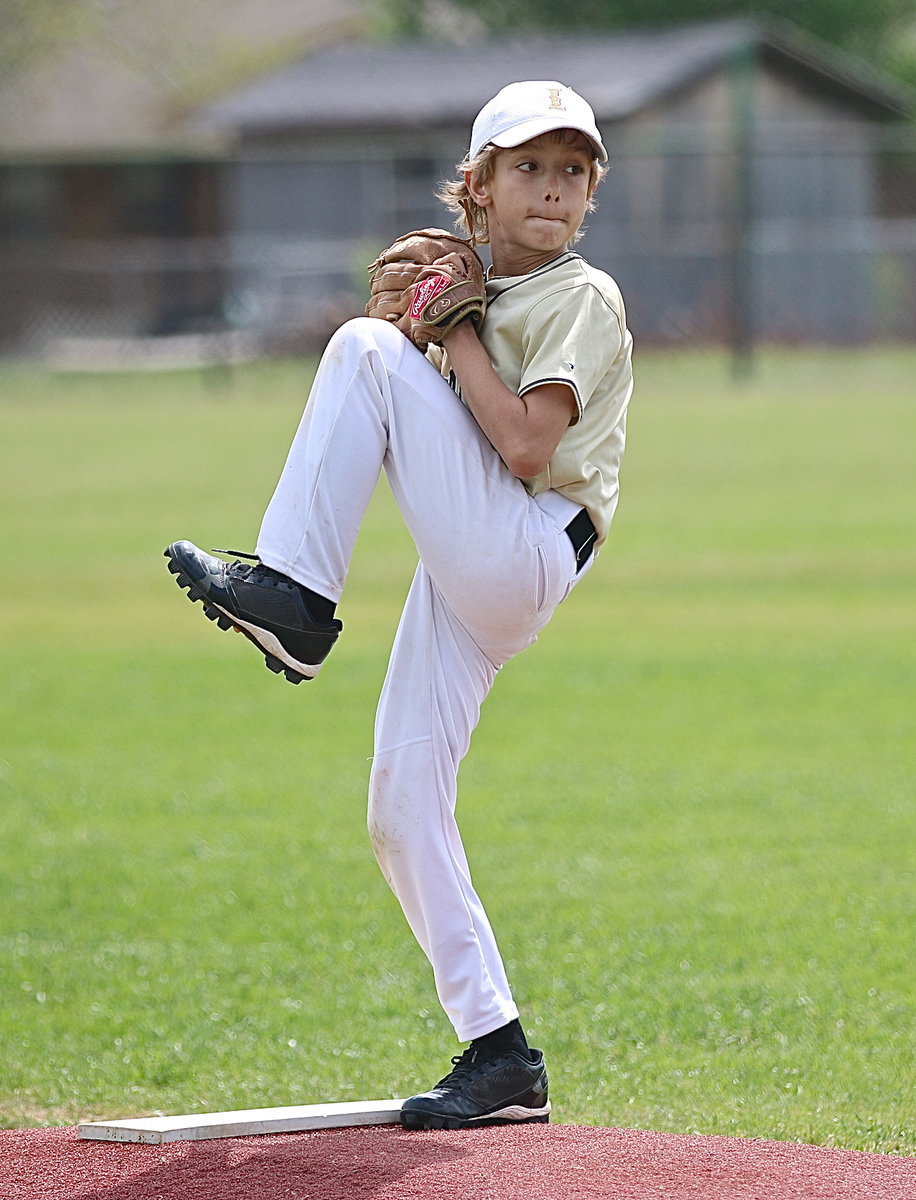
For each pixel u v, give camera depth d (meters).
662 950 19.45
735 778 27.36
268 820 25.72
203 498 59.91
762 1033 16.92
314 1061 16.44
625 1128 13.68
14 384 100.94
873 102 121.69
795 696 33.38
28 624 42.16
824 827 24.52
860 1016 17.30
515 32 175.75
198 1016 17.70
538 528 12.73
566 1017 17.47
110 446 73.56
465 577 12.65
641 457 67.12
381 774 13.21
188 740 30.92
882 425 74.56
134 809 26.41
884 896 21.27
